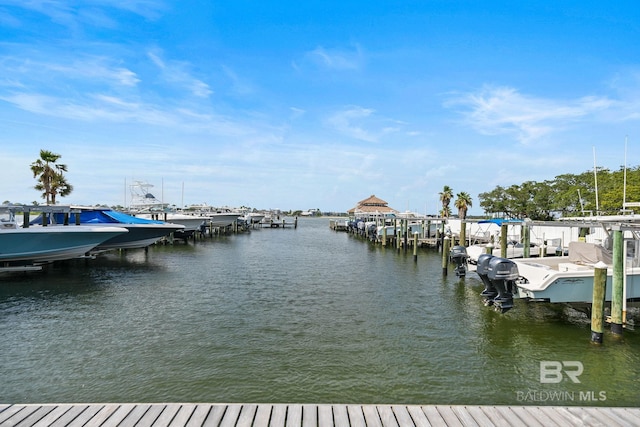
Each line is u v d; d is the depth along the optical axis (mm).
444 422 5387
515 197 54688
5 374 8133
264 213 96062
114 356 9070
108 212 25703
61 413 5461
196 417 5414
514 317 12297
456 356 9250
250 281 18609
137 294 15469
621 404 7121
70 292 15672
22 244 18016
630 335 10445
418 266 24188
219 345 9828
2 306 13477
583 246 12617
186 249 33906
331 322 11844
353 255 30422
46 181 36875
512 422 5406
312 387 7656
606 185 35719
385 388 7660
